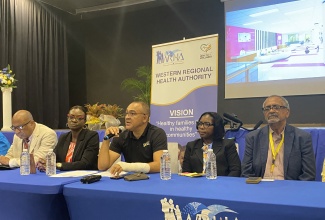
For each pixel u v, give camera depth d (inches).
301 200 47.3
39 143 107.0
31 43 224.8
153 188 58.7
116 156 95.2
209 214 50.2
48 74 238.1
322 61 199.6
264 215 46.5
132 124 91.4
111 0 255.8
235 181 64.9
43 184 63.8
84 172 81.4
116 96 266.8
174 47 134.6
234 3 225.0
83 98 275.1
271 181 64.2
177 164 123.5
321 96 201.9
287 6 209.3
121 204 57.2
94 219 60.4
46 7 240.5
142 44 258.4
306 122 205.8
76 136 109.2
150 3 255.0
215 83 125.3
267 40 215.5
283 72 210.5
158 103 137.3
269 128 91.4
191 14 242.2
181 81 132.3
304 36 204.5
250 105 223.0
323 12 199.3
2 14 204.1
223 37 232.2
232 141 97.9
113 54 268.5
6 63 204.7
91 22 273.7
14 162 92.2
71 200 62.3
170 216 53.2
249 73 220.5
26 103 219.0
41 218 65.2
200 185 61.0
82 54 275.9
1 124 190.9
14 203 67.1
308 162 83.1
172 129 132.8
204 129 97.3
